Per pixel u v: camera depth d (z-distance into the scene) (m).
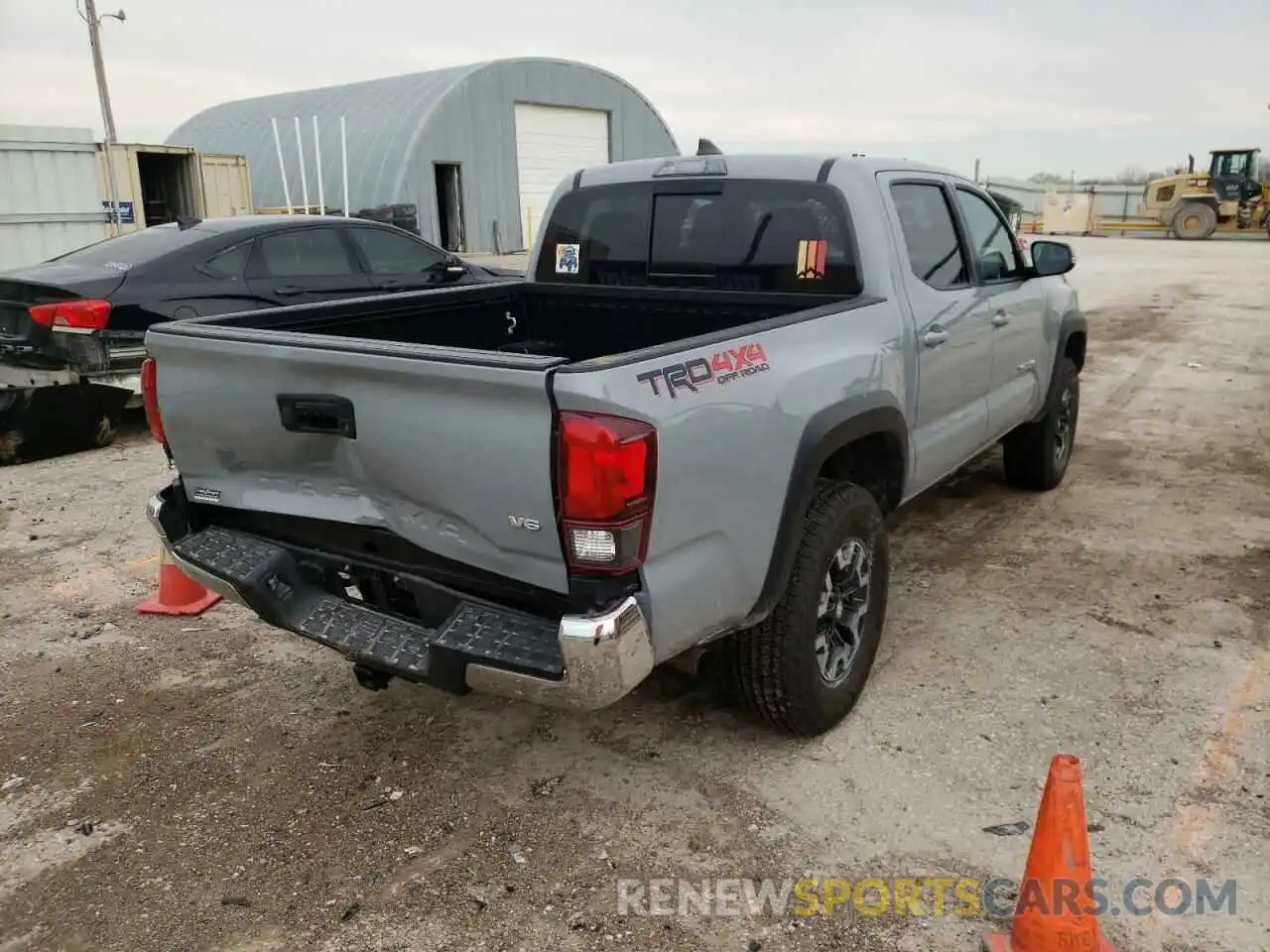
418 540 2.80
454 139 24.16
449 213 24.84
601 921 2.67
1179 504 5.98
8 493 6.50
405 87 25.56
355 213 21.80
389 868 2.90
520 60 25.44
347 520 2.93
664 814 3.11
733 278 4.23
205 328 3.17
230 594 3.18
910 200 4.23
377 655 2.87
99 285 7.14
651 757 3.43
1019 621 4.39
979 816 3.05
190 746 3.56
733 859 2.90
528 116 26.16
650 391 2.53
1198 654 4.05
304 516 3.04
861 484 3.95
